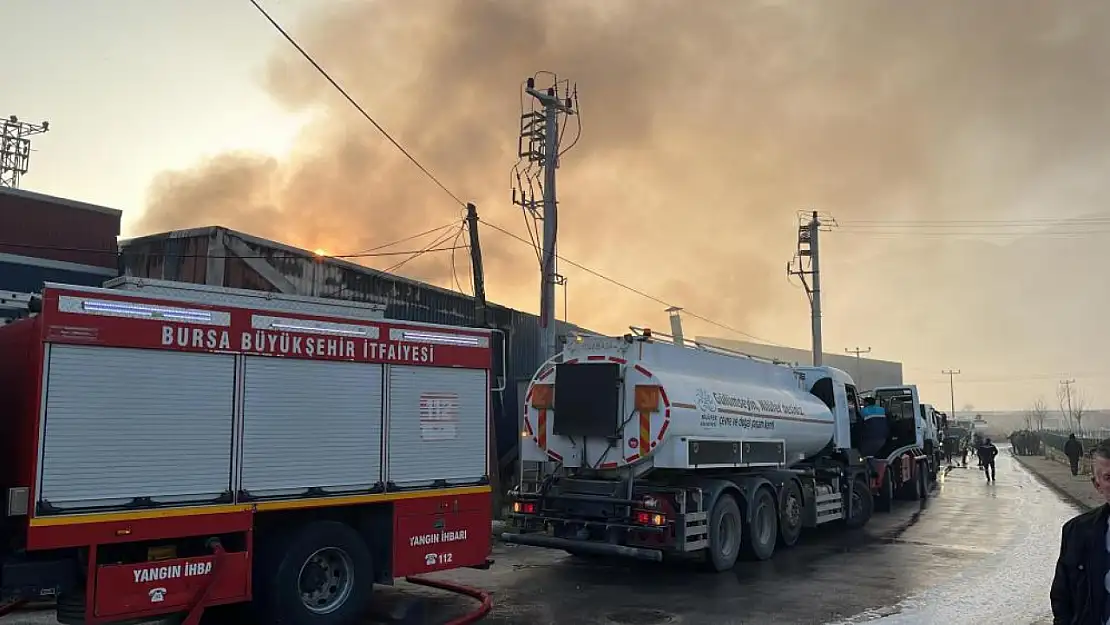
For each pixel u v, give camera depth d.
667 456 10.76
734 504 11.59
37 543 5.84
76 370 6.16
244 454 7.07
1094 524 3.71
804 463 15.63
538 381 11.80
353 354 7.99
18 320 6.82
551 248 17.06
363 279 19.59
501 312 22.41
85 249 17.75
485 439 9.23
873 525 16.80
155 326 6.61
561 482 11.34
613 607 9.02
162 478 6.54
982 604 9.10
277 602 7.26
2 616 8.36
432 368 8.74
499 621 8.35
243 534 7.05
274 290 17.69
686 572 11.23
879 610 8.84
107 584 6.24
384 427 8.20
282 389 7.40
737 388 12.88
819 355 33.75
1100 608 3.61
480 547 9.02
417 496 8.42
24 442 6.21
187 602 6.64
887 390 23.62
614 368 11.06
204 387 6.88
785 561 12.19
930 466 26.39
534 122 17.98
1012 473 37.00
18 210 16.89
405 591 9.88
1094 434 67.06
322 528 7.63
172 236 17.50
